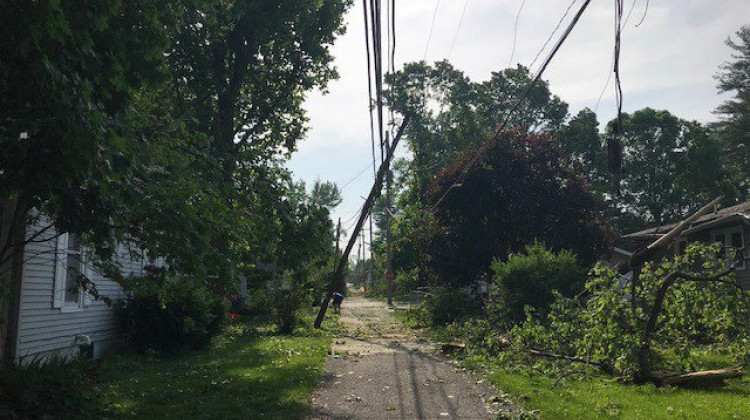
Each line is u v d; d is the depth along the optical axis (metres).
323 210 11.22
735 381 11.91
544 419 8.77
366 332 24.92
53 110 6.47
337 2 29.94
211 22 12.63
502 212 30.27
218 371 13.42
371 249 66.31
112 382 11.74
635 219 62.19
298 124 31.94
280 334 23.08
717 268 13.11
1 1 5.98
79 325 13.96
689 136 60.16
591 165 63.25
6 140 6.79
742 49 49.03
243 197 10.87
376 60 10.88
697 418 8.55
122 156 7.37
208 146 10.52
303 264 11.49
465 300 27.88
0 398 8.27
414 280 56.34
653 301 12.55
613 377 12.27
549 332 13.65
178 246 9.07
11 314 11.06
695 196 61.06
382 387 11.80
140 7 8.00
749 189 60.75
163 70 8.21
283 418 9.02
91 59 7.24
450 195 30.28
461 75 59.72
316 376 12.76
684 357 11.93
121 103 7.81
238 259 10.12
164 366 14.15
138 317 15.73
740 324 12.89
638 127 60.78
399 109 56.16
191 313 16.00
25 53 6.18
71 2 6.84
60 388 8.99
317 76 31.78
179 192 8.85
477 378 12.70
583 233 29.81
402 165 47.81
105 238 8.51
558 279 20.61
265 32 26.42
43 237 12.27
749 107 48.44
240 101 31.06
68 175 6.82
